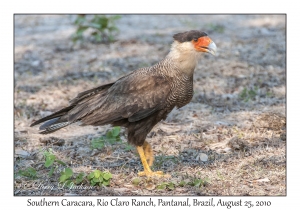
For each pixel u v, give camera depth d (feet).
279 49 83.97
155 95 43.93
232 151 48.73
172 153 48.93
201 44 43.91
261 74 72.08
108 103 44.47
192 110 59.67
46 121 48.65
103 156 48.47
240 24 103.24
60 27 103.04
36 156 48.16
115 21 106.11
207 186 41.81
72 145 51.52
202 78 71.05
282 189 41.27
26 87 69.26
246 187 41.63
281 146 49.01
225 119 56.85
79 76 73.77
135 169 45.78
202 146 50.06
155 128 54.95
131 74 45.68
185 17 110.73
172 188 41.29
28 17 111.04
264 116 54.29
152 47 87.76
